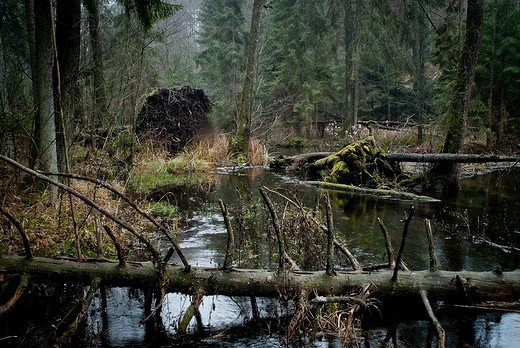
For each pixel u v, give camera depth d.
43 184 4.15
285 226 3.84
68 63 4.81
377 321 2.62
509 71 14.84
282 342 2.35
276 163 11.40
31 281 2.51
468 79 7.46
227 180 9.26
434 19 22.53
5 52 6.20
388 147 13.27
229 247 2.68
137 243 4.19
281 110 21.00
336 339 2.39
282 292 2.57
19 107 5.68
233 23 23.12
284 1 20.80
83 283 2.58
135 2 5.48
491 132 13.68
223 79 22.53
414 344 2.34
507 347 2.30
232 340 2.39
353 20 20.09
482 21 7.27
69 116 4.85
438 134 13.46
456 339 2.39
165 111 11.36
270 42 23.25
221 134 13.45
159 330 2.49
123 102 7.62
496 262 3.76
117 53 7.44
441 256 3.94
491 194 7.53
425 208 6.25
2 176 3.94
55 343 2.22
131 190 6.64
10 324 2.48
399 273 2.77
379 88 25.02
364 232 4.82
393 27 19.14
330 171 8.92
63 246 3.24
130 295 2.99
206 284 2.59
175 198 6.61
